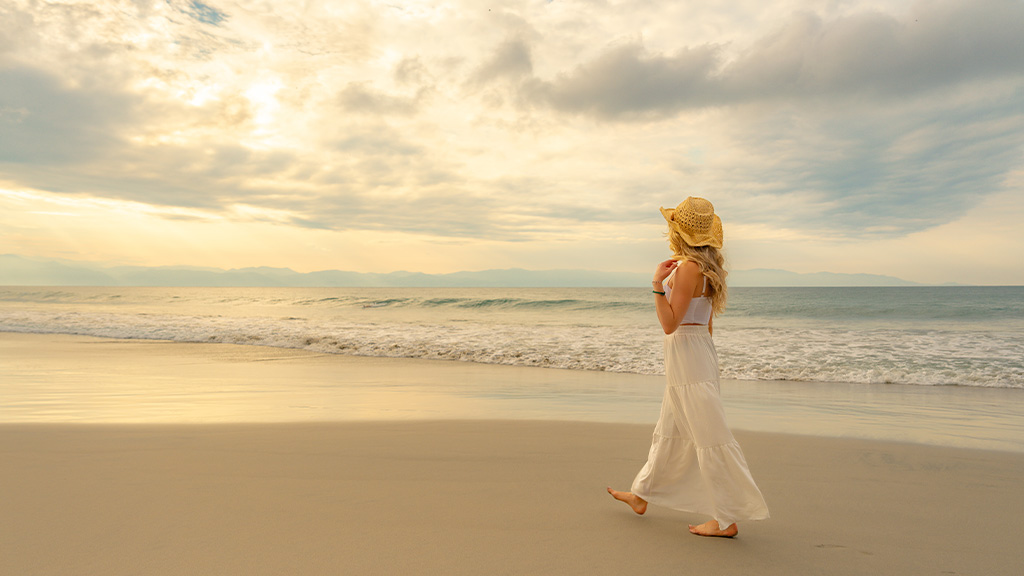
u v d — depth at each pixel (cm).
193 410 640
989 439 517
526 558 250
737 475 262
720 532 278
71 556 245
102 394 757
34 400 705
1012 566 248
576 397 754
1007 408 695
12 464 396
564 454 447
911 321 2383
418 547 261
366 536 273
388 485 360
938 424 592
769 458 446
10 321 2242
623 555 255
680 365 279
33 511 302
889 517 313
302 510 309
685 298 271
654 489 296
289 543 263
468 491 351
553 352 1275
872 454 459
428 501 330
